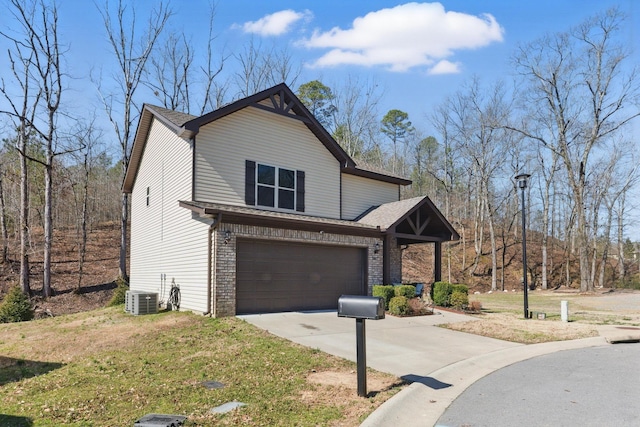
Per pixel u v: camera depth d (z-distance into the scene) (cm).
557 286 3622
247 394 546
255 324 1039
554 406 529
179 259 1345
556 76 2925
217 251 1144
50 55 2275
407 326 1130
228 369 668
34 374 692
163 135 1527
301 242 1330
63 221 3419
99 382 608
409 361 752
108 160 3884
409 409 514
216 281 1137
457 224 4519
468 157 3691
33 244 2745
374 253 1520
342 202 1691
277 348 808
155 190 1584
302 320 1127
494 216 4250
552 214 4284
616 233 4222
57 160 2838
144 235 1677
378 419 459
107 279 2473
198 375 636
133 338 930
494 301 2277
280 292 1284
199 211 1130
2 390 590
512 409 518
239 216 1161
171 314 1219
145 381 607
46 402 524
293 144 1531
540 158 3597
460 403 542
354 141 4041
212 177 1316
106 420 460
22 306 1619
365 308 531
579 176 2897
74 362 757
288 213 1484
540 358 826
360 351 545
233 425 442
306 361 721
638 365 764
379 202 1836
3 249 2538
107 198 3919
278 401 520
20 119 2159
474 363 762
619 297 2419
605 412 505
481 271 3688
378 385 595
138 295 1285
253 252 1238
